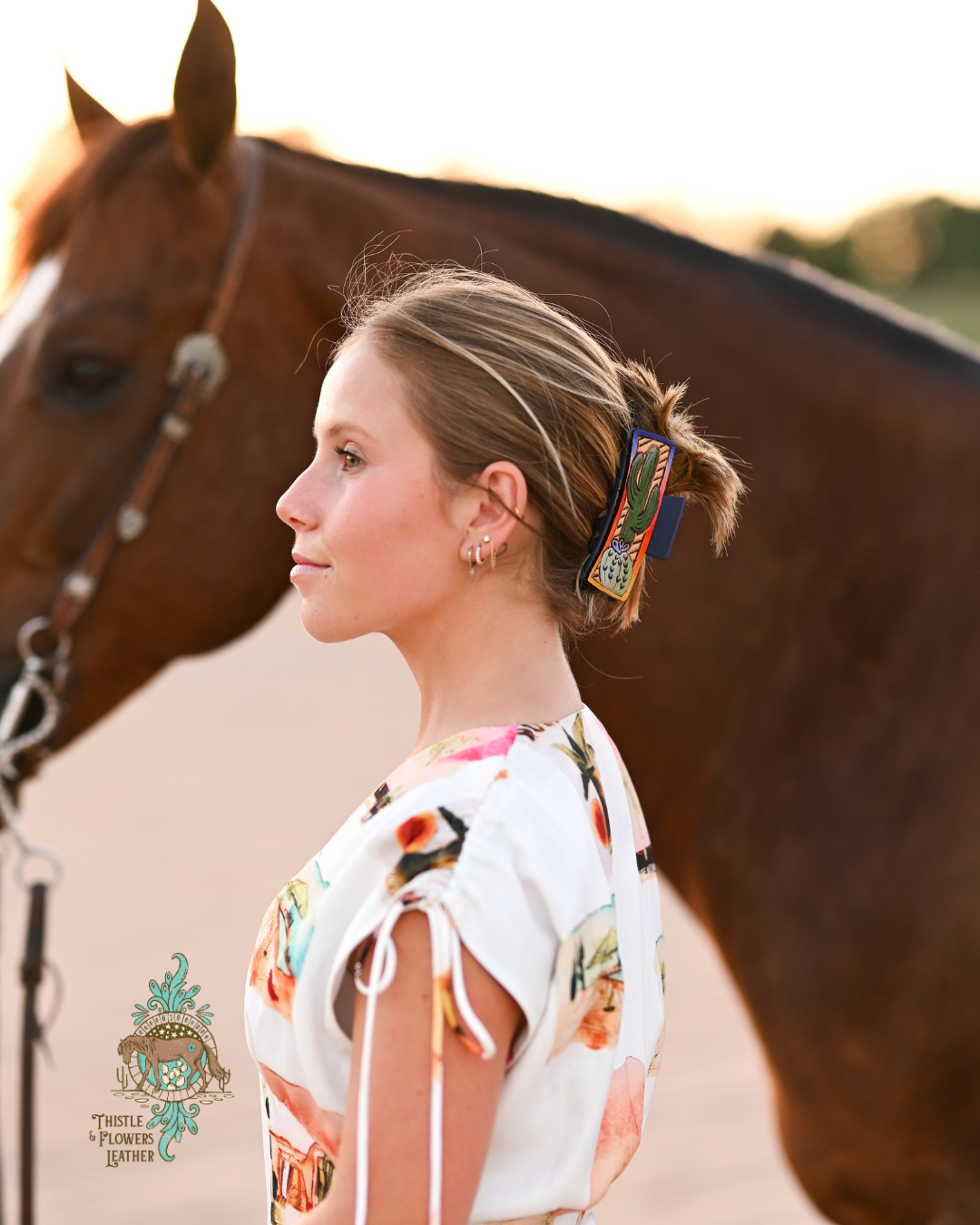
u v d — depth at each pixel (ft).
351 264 7.36
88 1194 12.45
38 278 7.39
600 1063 3.75
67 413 7.23
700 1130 13.66
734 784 7.13
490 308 4.05
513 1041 3.66
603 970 3.71
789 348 7.34
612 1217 12.09
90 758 28.86
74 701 7.53
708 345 7.38
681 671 7.25
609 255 7.54
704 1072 14.94
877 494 7.07
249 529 7.46
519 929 3.53
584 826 3.80
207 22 6.91
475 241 7.48
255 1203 12.30
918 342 7.35
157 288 7.23
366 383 4.00
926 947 6.44
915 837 6.57
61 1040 15.49
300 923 3.86
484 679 4.06
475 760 3.79
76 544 7.28
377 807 3.95
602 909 3.74
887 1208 6.79
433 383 3.91
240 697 35.29
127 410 7.25
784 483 7.18
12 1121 13.84
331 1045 3.74
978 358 7.39
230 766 27.61
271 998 3.92
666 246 7.61
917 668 6.79
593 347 4.19
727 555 7.20
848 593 7.02
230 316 7.28
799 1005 6.73
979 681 6.66
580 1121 3.74
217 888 20.11
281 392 7.39
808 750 6.95
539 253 7.54
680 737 7.29
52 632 7.27
